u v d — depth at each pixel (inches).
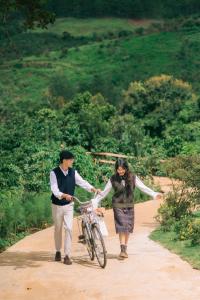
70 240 410.6
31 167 1062.4
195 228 484.4
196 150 1935.3
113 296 313.1
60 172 414.9
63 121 1720.0
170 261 403.9
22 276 370.6
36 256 452.4
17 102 6638.8
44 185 983.0
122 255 415.8
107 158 1592.0
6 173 1027.3
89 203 412.8
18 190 951.6
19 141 1432.1
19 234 616.1
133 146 1806.1
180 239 490.0
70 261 409.1
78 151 1131.3
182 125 2362.2
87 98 2500.0
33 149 1237.1
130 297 309.9
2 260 436.5
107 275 365.4
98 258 393.4
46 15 463.5
